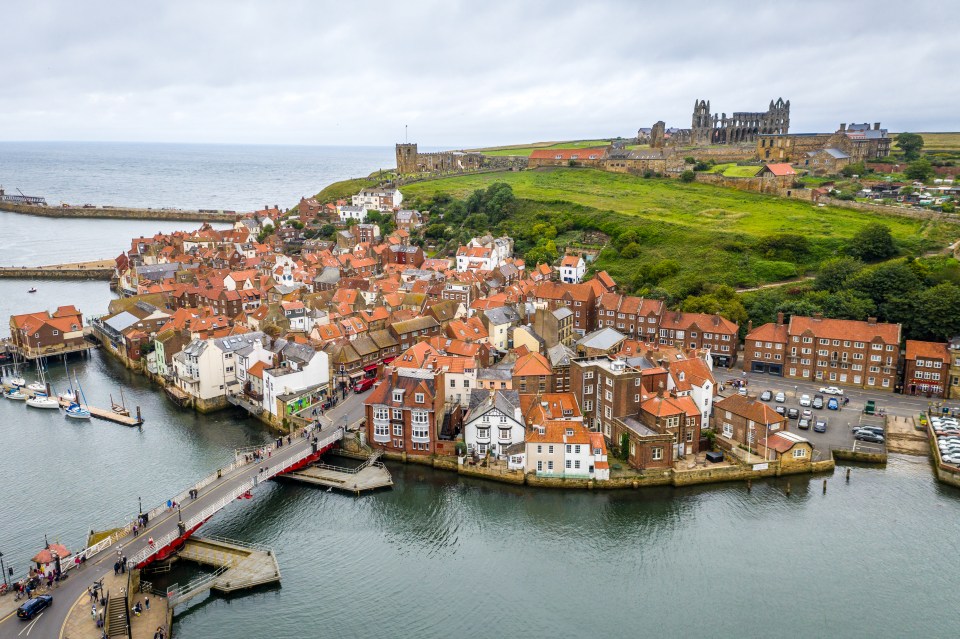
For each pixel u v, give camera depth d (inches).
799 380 5954.7
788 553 3754.9
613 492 4296.3
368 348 6087.6
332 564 3649.1
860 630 3216.0
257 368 5467.5
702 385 4857.3
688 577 3577.8
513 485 4384.8
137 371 6589.6
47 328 6825.8
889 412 5260.8
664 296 7283.5
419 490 4335.6
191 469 4522.6
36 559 3304.6
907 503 4178.2
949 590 3469.5
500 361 5940.0
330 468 4537.4
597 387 4881.9
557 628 3223.4
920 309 5954.7
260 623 3206.2
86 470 4532.5
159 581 3444.9
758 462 4448.8
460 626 3225.9
